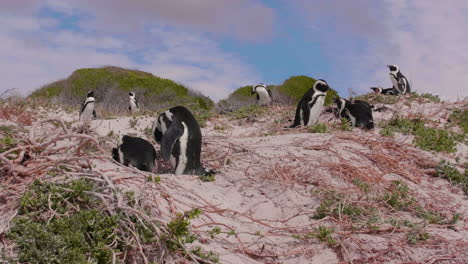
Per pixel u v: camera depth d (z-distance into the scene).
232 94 24.23
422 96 14.27
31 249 3.52
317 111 11.11
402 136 9.71
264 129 11.30
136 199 4.25
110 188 4.40
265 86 17.42
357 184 6.52
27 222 3.78
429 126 11.14
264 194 6.11
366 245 5.02
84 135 5.20
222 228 4.98
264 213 5.66
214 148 7.62
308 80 23.67
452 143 9.41
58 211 4.04
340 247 4.94
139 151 6.41
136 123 11.98
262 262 4.58
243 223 5.31
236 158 7.25
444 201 6.71
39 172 4.68
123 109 20.70
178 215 4.12
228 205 5.67
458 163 8.41
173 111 6.88
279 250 4.84
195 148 6.57
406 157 8.12
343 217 5.54
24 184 4.40
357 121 10.51
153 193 4.73
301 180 6.46
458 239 5.41
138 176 5.08
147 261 3.77
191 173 6.49
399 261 4.85
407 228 5.47
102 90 25.77
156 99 25.27
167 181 5.62
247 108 14.07
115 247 3.89
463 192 7.16
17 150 5.19
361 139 8.45
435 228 5.72
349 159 7.37
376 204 5.98
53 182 4.31
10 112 9.89
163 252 3.88
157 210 4.57
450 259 4.95
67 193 4.16
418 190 6.94
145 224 4.11
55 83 26.19
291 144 7.83
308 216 5.62
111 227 3.90
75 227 3.86
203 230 4.77
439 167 7.72
